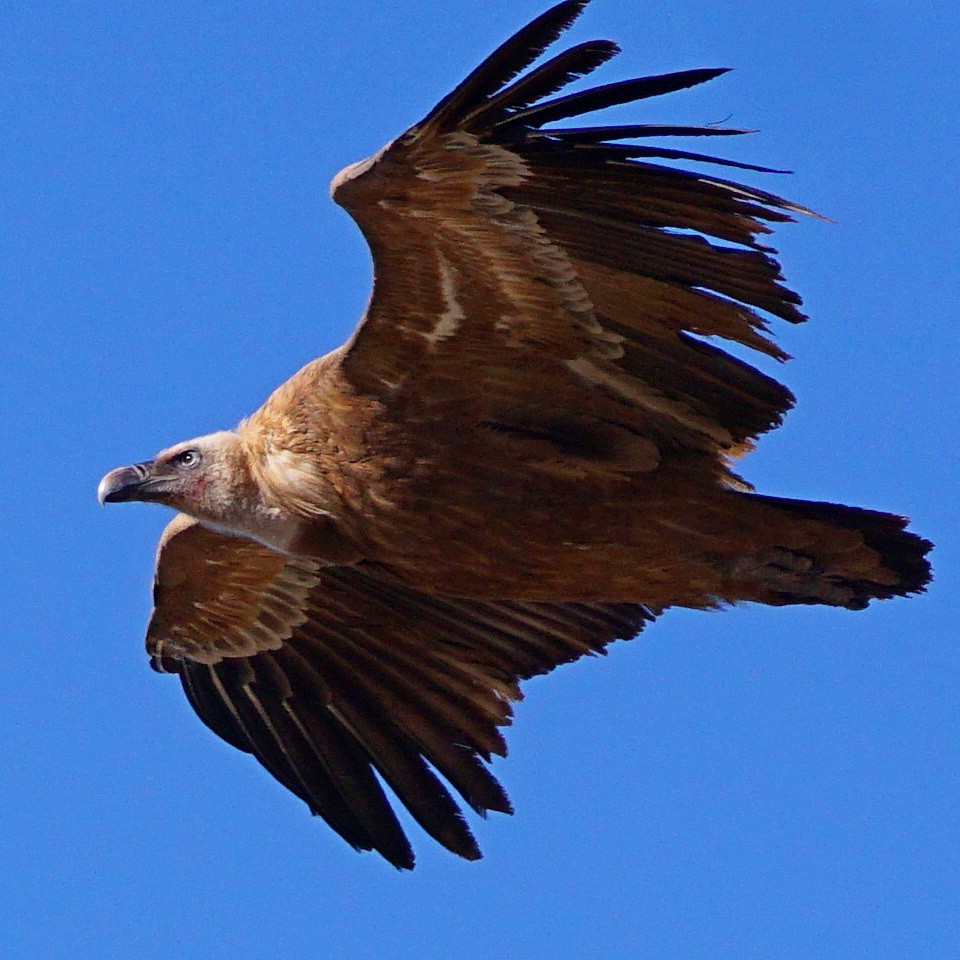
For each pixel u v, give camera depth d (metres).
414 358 18.75
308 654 22.47
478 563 19.62
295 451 19.62
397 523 19.48
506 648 21.97
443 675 22.17
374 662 22.33
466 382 18.83
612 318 18.36
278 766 22.53
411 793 22.16
